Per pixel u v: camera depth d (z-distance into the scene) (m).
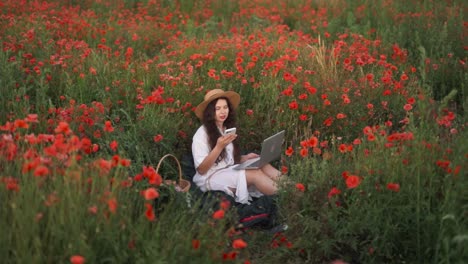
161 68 6.09
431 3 9.84
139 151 4.36
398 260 3.68
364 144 4.19
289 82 5.80
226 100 4.91
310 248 3.81
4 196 2.99
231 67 6.53
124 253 2.88
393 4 10.24
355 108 5.55
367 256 3.69
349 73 6.45
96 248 2.91
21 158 3.22
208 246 3.09
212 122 4.82
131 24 8.83
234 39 7.58
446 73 6.96
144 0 11.02
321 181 3.98
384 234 3.59
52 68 5.82
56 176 3.05
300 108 5.61
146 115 4.95
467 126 4.62
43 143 3.52
